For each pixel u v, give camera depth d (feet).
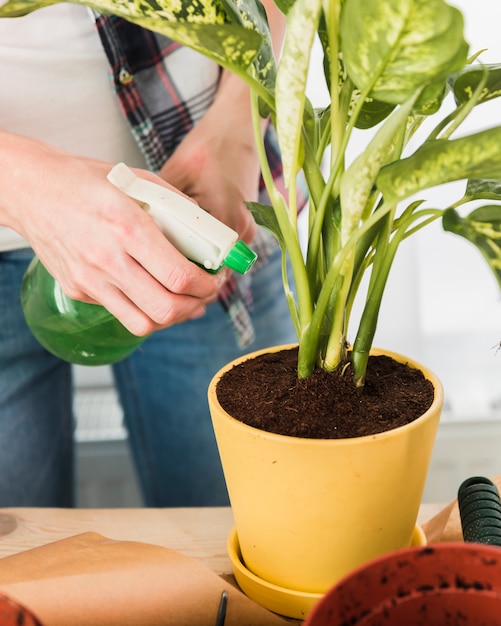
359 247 1.60
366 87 1.25
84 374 4.20
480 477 1.61
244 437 1.51
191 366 3.23
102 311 2.05
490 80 1.57
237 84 2.62
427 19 1.07
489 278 3.80
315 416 1.57
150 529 2.02
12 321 2.91
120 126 2.80
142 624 1.50
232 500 1.70
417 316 3.57
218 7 1.41
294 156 1.46
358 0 1.09
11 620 1.44
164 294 1.73
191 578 1.53
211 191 2.52
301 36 1.27
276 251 3.14
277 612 1.69
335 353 1.65
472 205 3.66
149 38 2.60
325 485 1.49
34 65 2.59
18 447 3.01
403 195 1.26
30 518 2.08
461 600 1.14
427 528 1.87
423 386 1.69
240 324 2.91
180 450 3.45
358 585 1.11
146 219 1.68
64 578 1.48
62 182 1.86
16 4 1.34
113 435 4.00
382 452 1.47
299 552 1.60
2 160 1.97
